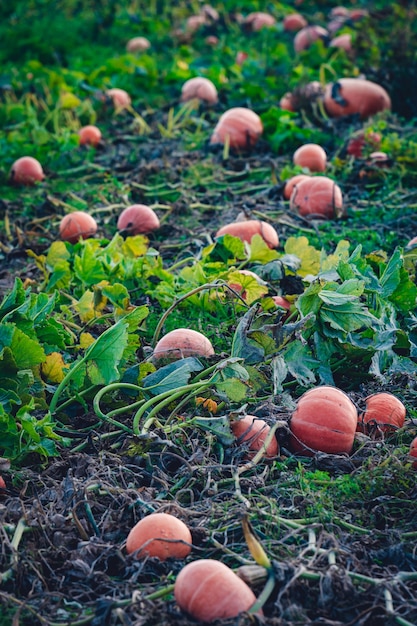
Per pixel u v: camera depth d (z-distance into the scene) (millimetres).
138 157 7633
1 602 3924
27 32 10383
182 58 9953
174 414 4703
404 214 6555
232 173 7238
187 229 6465
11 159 7598
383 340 4867
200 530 4234
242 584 3715
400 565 4148
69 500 4379
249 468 4461
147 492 4402
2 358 4633
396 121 7809
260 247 5652
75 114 8336
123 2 12008
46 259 5832
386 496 4375
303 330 4859
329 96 8008
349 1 11922
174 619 3723
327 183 6539
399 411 4711
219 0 11930
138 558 4121
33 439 4539
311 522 4277
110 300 5375
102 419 4695
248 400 4785
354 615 3807
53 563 4184
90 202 7004
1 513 4312
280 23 11070
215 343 5258
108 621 3766
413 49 8391
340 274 4977
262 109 8227
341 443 4566
